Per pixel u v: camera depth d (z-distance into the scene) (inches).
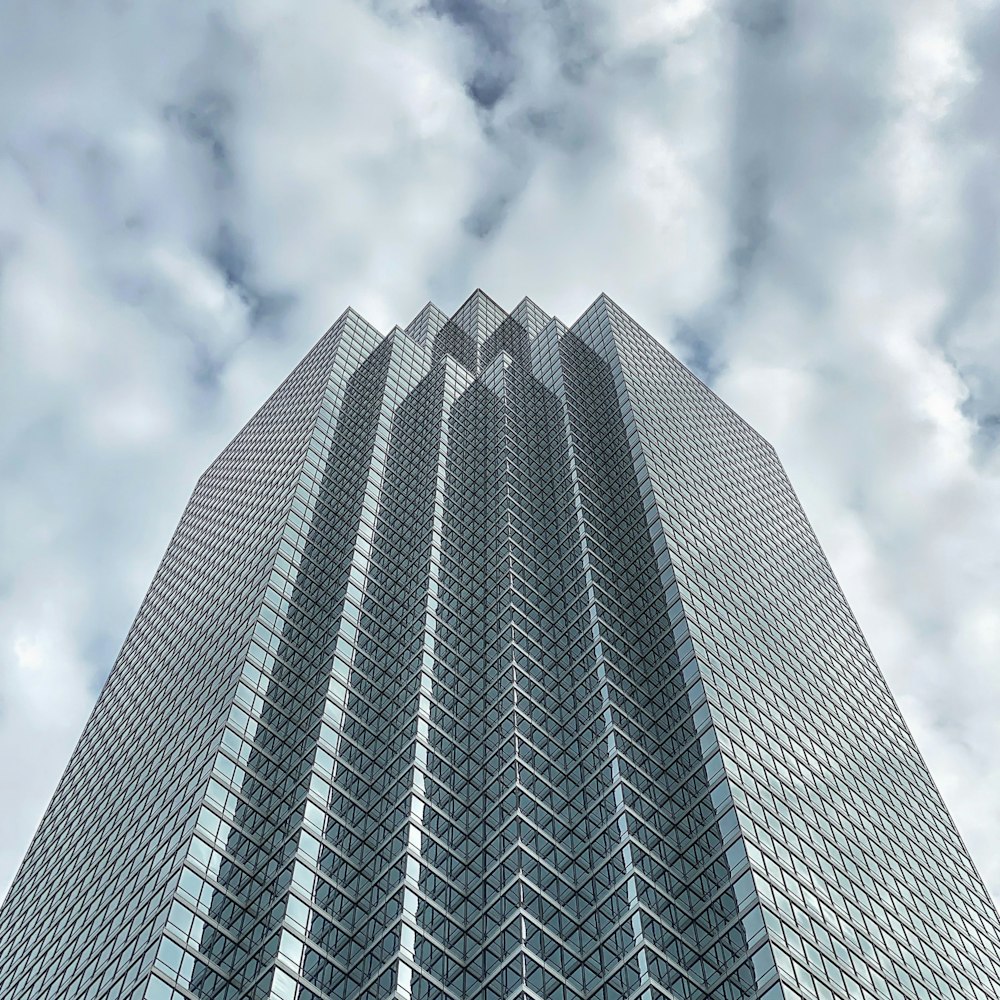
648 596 4188.0
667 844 3147.1
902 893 3558.1
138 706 4411.9
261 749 3472.0
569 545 4468.5
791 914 2923.2
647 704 3710.6
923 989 3157.0
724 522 5054.1
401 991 2706.7
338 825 3245.6
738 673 3932.1
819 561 5866.1
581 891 3031.5
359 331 6417.3
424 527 4576.8
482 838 3238.2
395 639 4052.7
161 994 2598.4
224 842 3088.1
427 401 5541.3
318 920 2915.8
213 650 4131.4
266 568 4303.6
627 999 2642.7
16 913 3885.3
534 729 3585.1
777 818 3314.5
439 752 3531.0
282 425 5920.3
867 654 5270.7
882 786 4146.2
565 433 5196.9
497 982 2741.1
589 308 6550.2
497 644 3946.9
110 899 3223.4
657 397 5762.8
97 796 4050.2
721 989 2699.3
